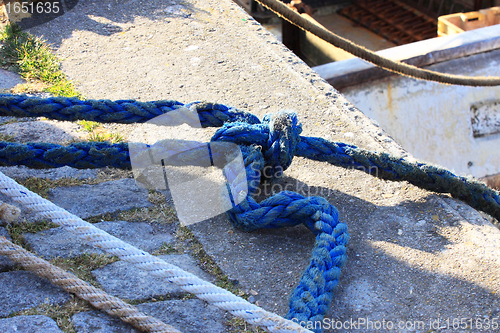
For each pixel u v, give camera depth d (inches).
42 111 105.4
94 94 145.7
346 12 432.8
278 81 152.9
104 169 113.8
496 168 239.5
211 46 173.2
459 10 378.3
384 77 221.9
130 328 75.3
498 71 236.1
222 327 78.7
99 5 199.6
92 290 77.5
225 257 93.4
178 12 195.9
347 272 90.4
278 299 85.0
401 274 89.9
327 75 217.2
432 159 233.6
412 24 396.5
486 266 90.7
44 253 88.0
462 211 104.1
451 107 231.1
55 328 73.3
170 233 98.5
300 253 94.3
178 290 84.3
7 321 73.3
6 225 92.4
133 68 159.8
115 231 95.9
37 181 107.7
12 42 165.9
